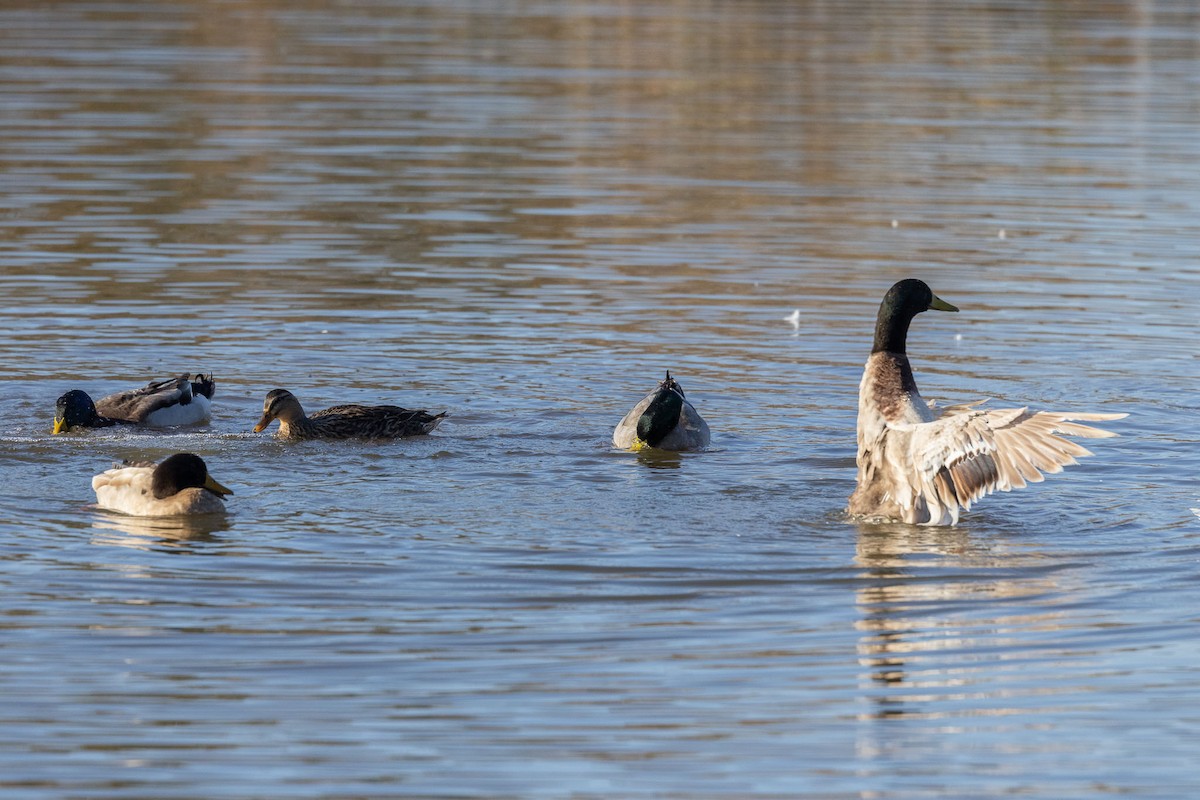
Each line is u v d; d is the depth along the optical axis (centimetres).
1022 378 1912
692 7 5444
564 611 1175
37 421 1712
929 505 1367
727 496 1485
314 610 1166
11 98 3622
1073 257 2520
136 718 986
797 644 1120
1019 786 922
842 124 3591
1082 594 1223
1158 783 926
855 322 2167
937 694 1041
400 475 1545
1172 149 3353
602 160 3195
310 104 3672
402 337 2061
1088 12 5472
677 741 967
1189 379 1906
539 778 919
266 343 2027
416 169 3067
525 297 2264
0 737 958
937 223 2734
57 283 2266
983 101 3878
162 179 2920
